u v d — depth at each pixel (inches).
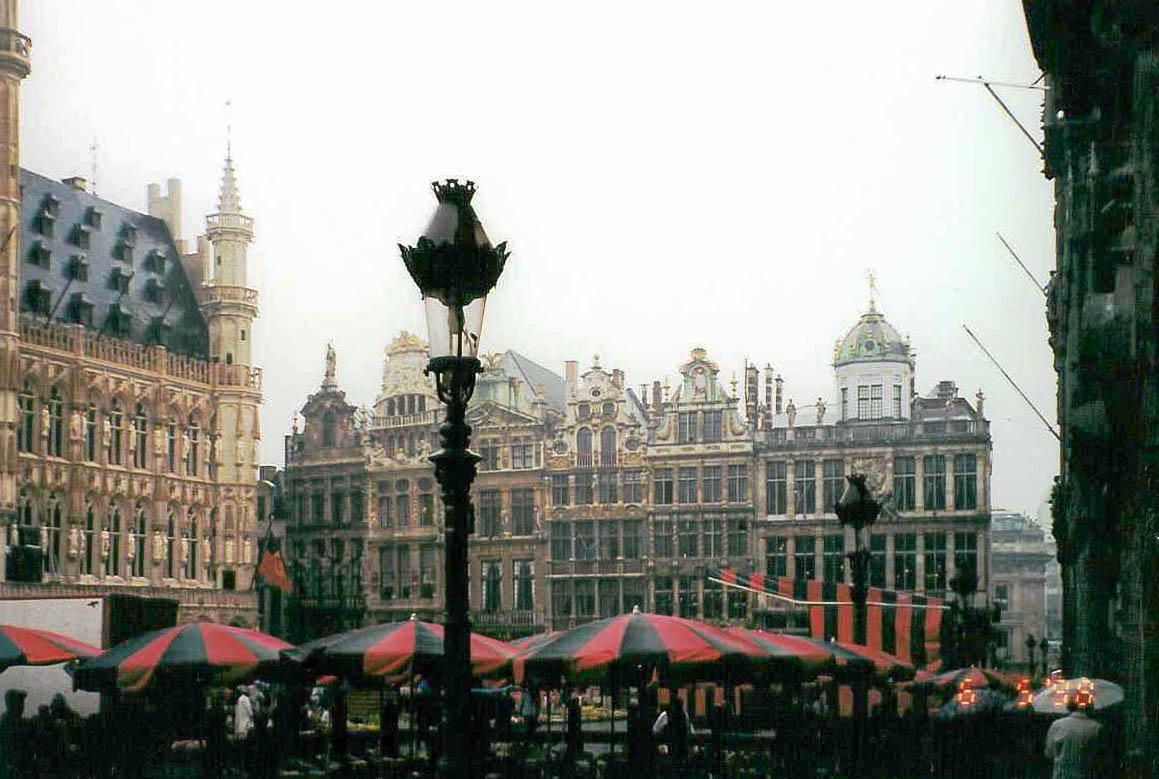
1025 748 1008.2
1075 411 761.0
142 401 2992.1
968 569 1648.6
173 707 1074.7
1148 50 611.2
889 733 1083.3
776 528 3129.9
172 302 3248.0
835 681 1190.3
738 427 3191.4
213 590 3100.4
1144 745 617.9
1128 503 700.7
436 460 514.6
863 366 3238.2
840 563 3070.9
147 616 1268.5
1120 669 914.7
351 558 3548.2
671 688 1036.5
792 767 1029.8
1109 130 813.9
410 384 3521.2
